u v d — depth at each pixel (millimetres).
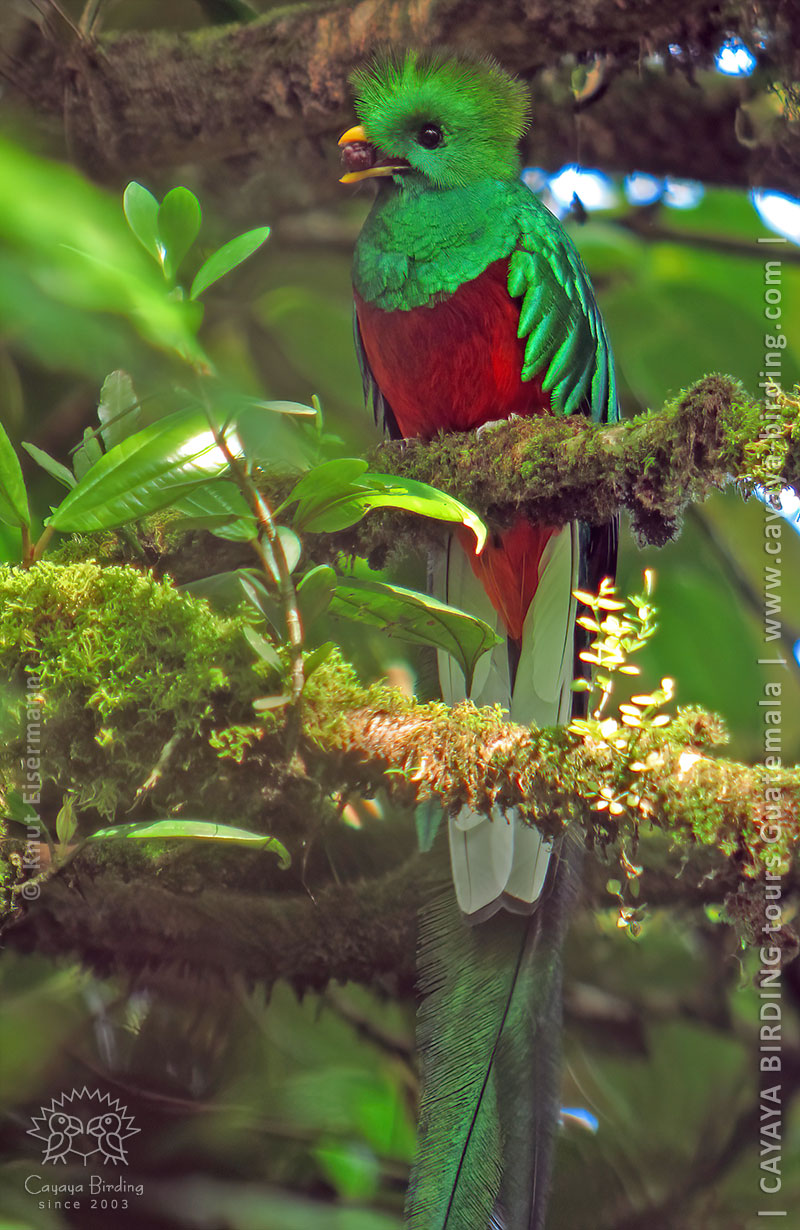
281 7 8898
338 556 6758
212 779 5293
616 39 8062
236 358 10094
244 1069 8578
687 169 9297
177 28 9961
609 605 5125
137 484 4973
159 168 9242
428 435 7914
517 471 6293
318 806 5586
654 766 5078
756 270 9867
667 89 8961
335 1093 8547
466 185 7609
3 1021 8250
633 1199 8539
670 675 9766
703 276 9938
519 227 7562
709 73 8992
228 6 9125
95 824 6227
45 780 5883
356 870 7848
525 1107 5371
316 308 10305
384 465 6660
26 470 9055
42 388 9344
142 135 8898
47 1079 8203
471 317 7512
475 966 5609
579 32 8023
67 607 5328
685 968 9219
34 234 3412
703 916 8023
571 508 6281
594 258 9883
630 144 9203
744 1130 8805
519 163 8203
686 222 9992
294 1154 8258
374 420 8875
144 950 7500
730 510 9969
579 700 6887
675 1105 9266
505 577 6816
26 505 5367
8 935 7285
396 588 5055
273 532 4973
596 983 9195
